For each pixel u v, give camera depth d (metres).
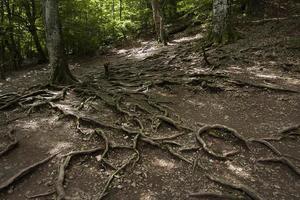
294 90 9.38
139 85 11.32
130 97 9.99
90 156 6.68
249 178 5.77
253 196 5.13
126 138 7.34
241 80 10.45
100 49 24.81
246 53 13.39
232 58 13.05
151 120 8.12
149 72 13.28
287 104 8.82
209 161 6.35
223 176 5.86
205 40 16.75
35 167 6.28
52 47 11.85
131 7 28.03
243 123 7.95
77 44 22.98
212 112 8.79
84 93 10.55
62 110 9.03
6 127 8.56
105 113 8.90
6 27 21.19
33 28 22.36
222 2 15.38
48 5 11.51
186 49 16.58
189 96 10.16
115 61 19.02
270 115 8.30
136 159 6.47
